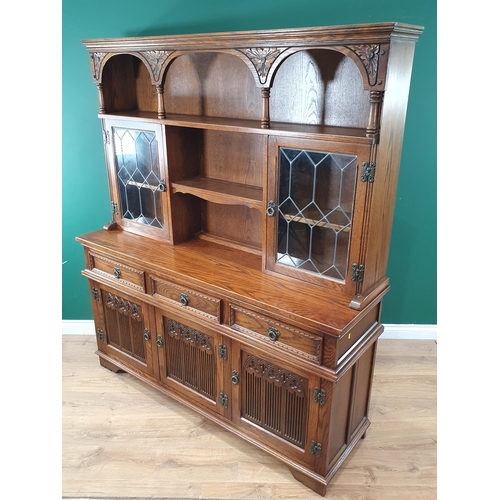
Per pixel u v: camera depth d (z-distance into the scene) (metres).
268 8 1.93
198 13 2.00
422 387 2.21
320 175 1.49
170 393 2.06
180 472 1.77
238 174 1.95
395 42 1.27
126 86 2.13
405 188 2.18
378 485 1.70
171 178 1.94
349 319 1.44
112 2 2.06
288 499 1.66
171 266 1.83
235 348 1.72
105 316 2.23
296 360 1.52
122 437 1.93
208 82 1.91
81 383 2.26
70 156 2.35
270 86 1.50
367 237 1.44
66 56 2.16
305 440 1.63
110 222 2.24
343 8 1.89
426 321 2.52
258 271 1.79
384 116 1.33
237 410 1.81
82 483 1.72
